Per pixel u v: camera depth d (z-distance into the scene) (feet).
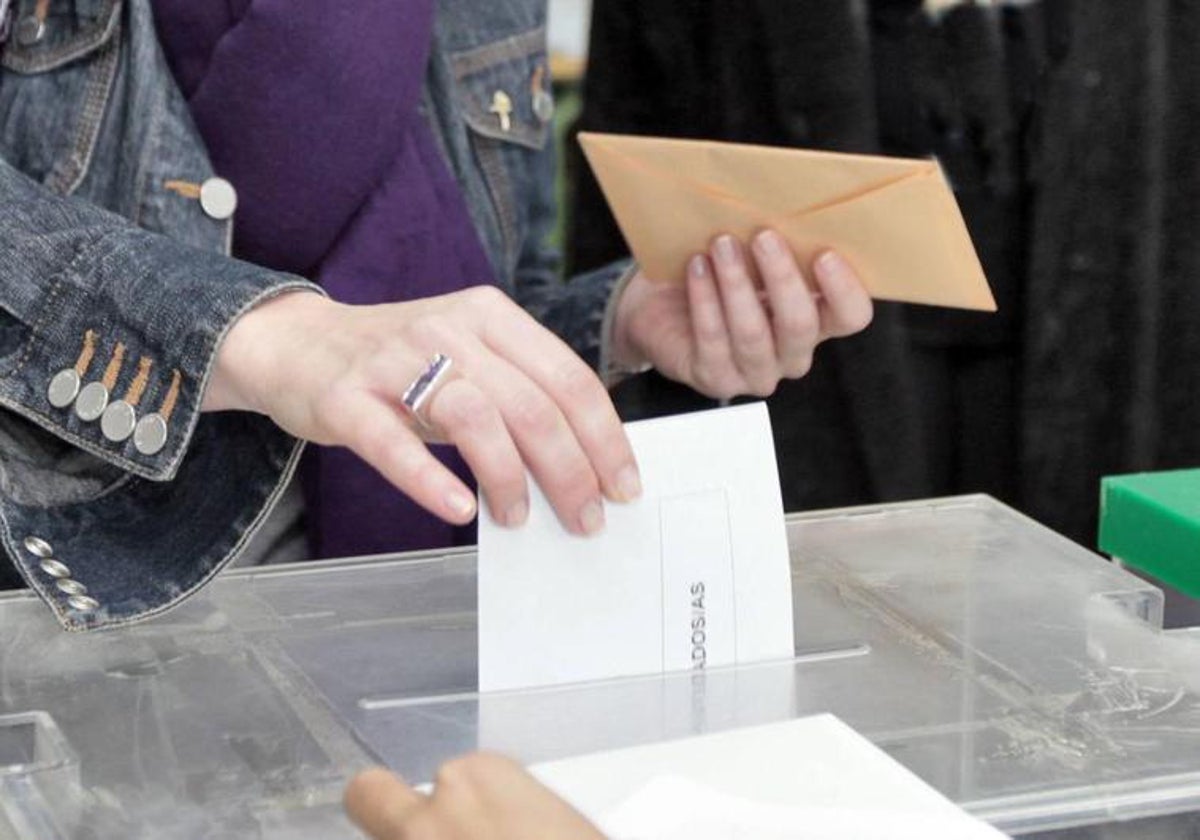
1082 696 2.68
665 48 5.27
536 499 2.76
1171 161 5.37
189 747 2.51
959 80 5.02
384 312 2.93
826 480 5.39
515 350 2.79
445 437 2.73
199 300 3.01
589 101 5.45
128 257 3.16
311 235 4.05
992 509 3.65
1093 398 5.28
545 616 2.78
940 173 3.30
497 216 4.70
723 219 3.79
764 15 5.01
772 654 2.91
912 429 5.19
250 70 3.87
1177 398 5.55
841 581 3.24
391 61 4.01
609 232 5.62
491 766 1.94
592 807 2.15
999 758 2.45
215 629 3.00
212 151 3.97
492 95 4.66
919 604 3.12
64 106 3.89
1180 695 2.69
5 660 2.85
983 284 3.46
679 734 2.56
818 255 3.74
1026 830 2.30
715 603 2.88
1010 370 5.37
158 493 3.31
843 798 2.19
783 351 3.94
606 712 2.65
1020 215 5.18
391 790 1.94
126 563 3.16
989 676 2.77
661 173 3.73
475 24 4.64
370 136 4.01
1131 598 3.08
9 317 3.18
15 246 3.20
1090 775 2.40
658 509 2.85
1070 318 5.20
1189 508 3.22
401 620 3.05
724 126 5.20
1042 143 5.07
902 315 5.16
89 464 3.30
